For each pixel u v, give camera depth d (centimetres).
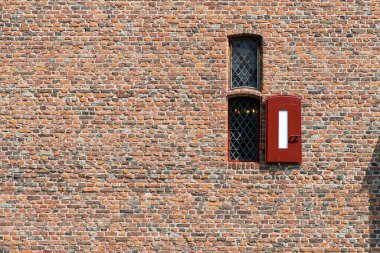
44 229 2266
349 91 2280
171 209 2259
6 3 2320
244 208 2253
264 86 2284
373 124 2270
